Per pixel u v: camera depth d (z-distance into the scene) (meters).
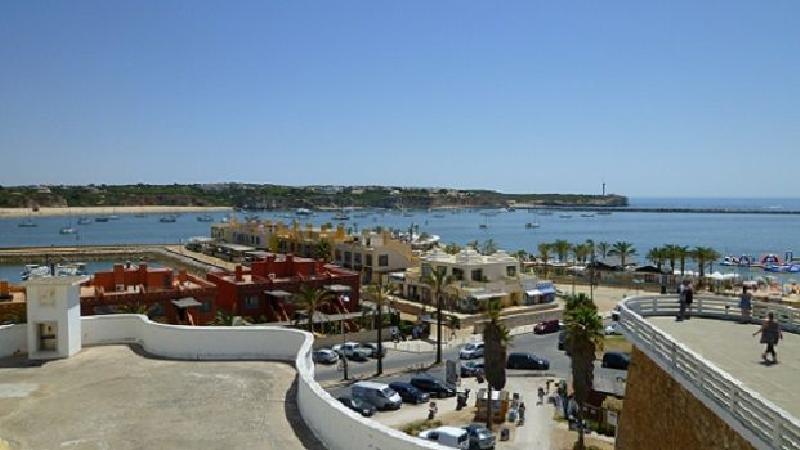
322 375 57.31
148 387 13.72
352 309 76.00
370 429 9.30
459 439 38.28
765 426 12.96
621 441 23.28
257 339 16.38
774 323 19.08
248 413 12.05
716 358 19.31
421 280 90.62
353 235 123.12
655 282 108.06
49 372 14.91
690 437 17.33
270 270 74.38
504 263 92.19
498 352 45.84
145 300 58.75
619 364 56.09
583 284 112.19
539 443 40.84
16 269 143.62
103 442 10.62
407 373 58.41
